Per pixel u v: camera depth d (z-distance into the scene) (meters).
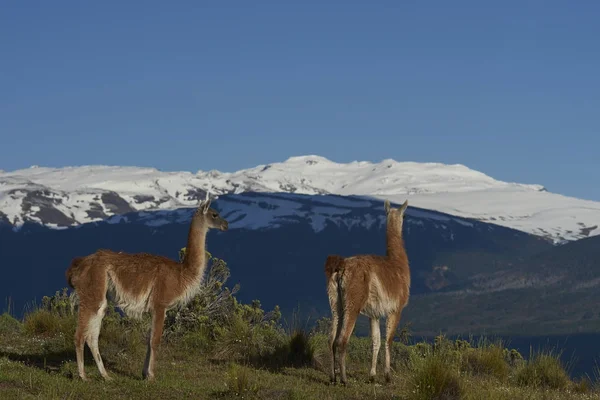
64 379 16.06
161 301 17.05
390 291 18.27
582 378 19.72
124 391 15.72
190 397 15.57
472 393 15.98
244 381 15.95
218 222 17.94
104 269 16.61
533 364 19.94
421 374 16.31
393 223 19.12
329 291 18.12
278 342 21.11
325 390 16.94
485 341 21.59
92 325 16.50
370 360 21.22
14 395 14.30
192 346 20.97
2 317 22.50
